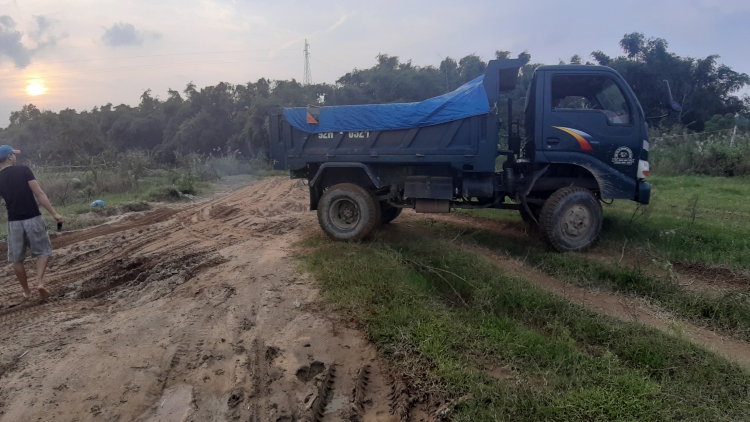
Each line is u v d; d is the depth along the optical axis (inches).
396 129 275.1
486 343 151.9
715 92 1129.4
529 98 286.0
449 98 265.0
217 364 149.4
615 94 268.1
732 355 159.6
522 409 119.6
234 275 225.0
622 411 117.3
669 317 192.4
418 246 259.3
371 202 280.1
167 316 182.4
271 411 126.3
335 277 208.7
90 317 188.5
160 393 135.7
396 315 168.1
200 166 880.3
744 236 283.3
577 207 269.6
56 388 135.3
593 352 156.0
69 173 674.2
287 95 1397.6
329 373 143.3
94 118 2097.7
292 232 323.9
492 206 293.4
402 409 125.7
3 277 251.6
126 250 298.7
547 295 193.8
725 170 597.9
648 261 256.4
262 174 960.9
